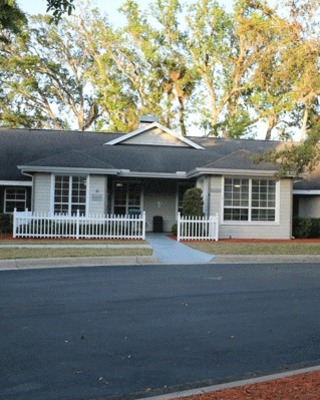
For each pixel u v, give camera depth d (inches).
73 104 2036.2
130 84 1925.4
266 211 1000.2
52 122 2026.3
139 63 1893.5
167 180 1163.3
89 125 2095.2
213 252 731.4
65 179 995.9
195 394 199.8
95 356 263.9
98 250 710.5
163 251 746.8
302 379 217.0
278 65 1195.9
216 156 1187.3
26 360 255.8
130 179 1148.5
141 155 1166.3
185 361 257.1
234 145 1309.1
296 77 1149.1
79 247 748.6
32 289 452.8
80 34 1925.4
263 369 245.4
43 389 215.9
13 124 1908.2
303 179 1149.1
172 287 471.5
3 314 356.5
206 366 249.4
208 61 1836.9
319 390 199.2
